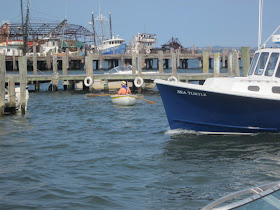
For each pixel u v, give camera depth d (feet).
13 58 223.71
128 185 28.73
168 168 32.99
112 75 108.99
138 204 25.11
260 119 43.37
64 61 125.08
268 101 41.60
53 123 57.57
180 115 44.88
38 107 76.69
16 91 69.10
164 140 43.73
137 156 37.14
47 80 112.98
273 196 13.83
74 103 83.05
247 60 73.72
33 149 40.70
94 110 72.08
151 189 27.89
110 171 32.32
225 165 33.53
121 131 50.60
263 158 35.53
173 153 37.93
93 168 33.24
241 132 44.73
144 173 31.78
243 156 36.35
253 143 41.22
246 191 15.26
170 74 104.47
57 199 25.82
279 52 43.16
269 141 41.91
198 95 42.60
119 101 78.84
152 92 106.83
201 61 245.04
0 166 33.96
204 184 28.78
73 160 35.94
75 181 29.63
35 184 28.89
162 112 68.49
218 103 42.63
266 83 43.01
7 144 43.09
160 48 291.58
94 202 25.34
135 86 113.70
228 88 43.91
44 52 273.54
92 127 53.98
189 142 42.19
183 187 28.25
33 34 277.64
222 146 40.24
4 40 283.18
